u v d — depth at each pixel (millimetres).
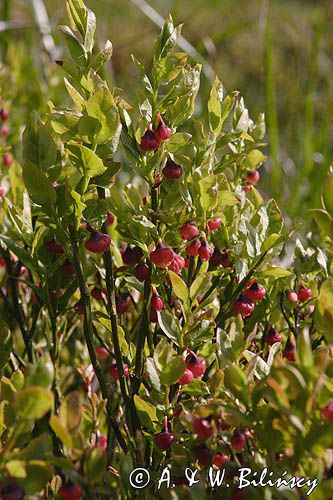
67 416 309
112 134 338
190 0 1272
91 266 375
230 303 362
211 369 372
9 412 306
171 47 357
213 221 361
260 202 396
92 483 312
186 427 327
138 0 745
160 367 333
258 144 401
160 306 358
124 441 352
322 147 735
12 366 381
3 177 443
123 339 362
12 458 302
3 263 408
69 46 349
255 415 319
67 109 353
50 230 364
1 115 473
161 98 360
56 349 373
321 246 405
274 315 385
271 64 702
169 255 343
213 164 374
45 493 331
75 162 341
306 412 300
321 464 309
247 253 366
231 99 367
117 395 406
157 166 359
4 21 718
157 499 331
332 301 332
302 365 303
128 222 365
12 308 395
